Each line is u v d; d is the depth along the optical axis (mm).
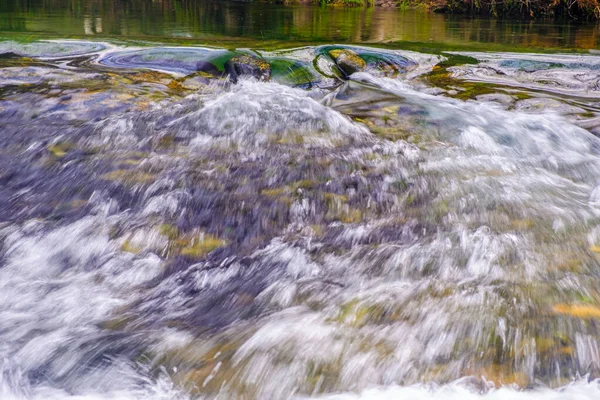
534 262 2465
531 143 4086
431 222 2943
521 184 3398
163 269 2637
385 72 6301
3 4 11992
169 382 1850
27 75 5391
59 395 1837
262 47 6914
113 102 4766
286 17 12258
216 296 2404
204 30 8992
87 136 4051
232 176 3469
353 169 3578
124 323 2227
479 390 1745
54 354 2021
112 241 2848
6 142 3994
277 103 4613
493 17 14141
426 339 1970
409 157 3775
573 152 3975
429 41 8406
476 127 4328
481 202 3146
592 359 1855
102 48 6719
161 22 10070
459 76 6137
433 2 16594
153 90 5191
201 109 4477
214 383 1834
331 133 4141
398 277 2418
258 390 1796
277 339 2020
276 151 3814
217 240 2861
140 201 3213
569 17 14102
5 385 1882
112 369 1931
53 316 2285
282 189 3322
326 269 2539
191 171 3525
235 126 4188
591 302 2141
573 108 4914
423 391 1752
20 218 3080
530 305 2127
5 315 2283
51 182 3471
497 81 5957
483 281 2328
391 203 3176
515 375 1801
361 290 2322
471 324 2027
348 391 1769
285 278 2492
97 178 3471
